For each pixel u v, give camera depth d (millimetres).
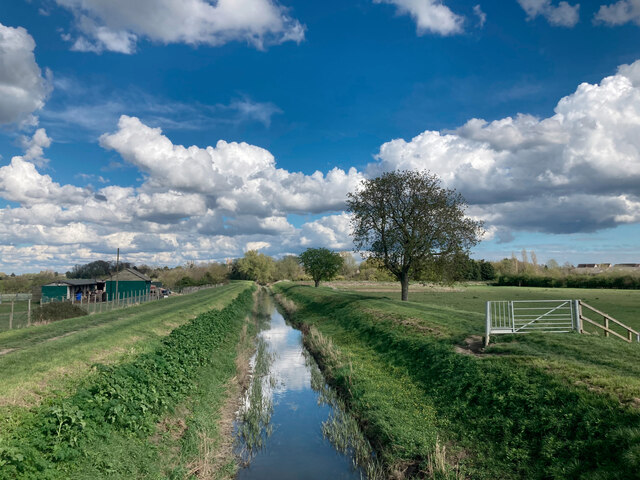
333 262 86938
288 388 19547
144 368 14000
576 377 11703
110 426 9992
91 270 123000
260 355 26203
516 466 9914
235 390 18516
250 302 66812
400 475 10797
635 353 13766
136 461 9570
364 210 41344
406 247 38688
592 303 48594
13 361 13336
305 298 57094
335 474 11305
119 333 19906
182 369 16266
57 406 9234
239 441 13391
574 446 9391
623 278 86625
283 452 12664
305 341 30922
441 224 38219
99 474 8344
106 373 12758
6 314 36156
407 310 28859
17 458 7094
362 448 12617
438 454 10664
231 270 173125
